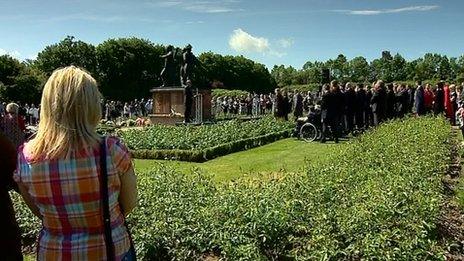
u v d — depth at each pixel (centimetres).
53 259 313
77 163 308
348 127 2236
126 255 325
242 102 5291
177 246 707
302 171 1058
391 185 807
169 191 909
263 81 12662
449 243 729
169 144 2067
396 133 1563
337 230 666
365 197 772
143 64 9475
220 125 2764
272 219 687
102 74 9250
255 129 2566
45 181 307
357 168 1028
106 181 313
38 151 310
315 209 754
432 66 12638
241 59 12381
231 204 764
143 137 2250
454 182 1198
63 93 307
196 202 854
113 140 323
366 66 13675
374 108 2172
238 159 1853
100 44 9500
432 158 1168
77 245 312
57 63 9150
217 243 695
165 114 3628
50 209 314
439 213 791
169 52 3775
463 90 2497
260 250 677
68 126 308
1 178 376
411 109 2719
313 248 628
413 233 645
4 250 381
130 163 326
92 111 315
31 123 4625
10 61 7481
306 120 2295
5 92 6912
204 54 11775
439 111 2662
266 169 1575
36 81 7381
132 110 6069
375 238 598
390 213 685
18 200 884
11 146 377
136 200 334
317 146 2081
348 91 2200
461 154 1616
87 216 313
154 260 702
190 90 3250
